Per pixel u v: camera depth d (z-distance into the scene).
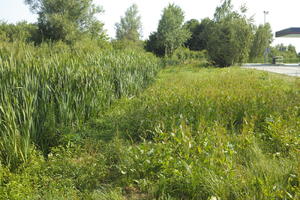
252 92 7.62
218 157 3.59
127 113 6.13
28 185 3.23
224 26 26.89
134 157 3.68
